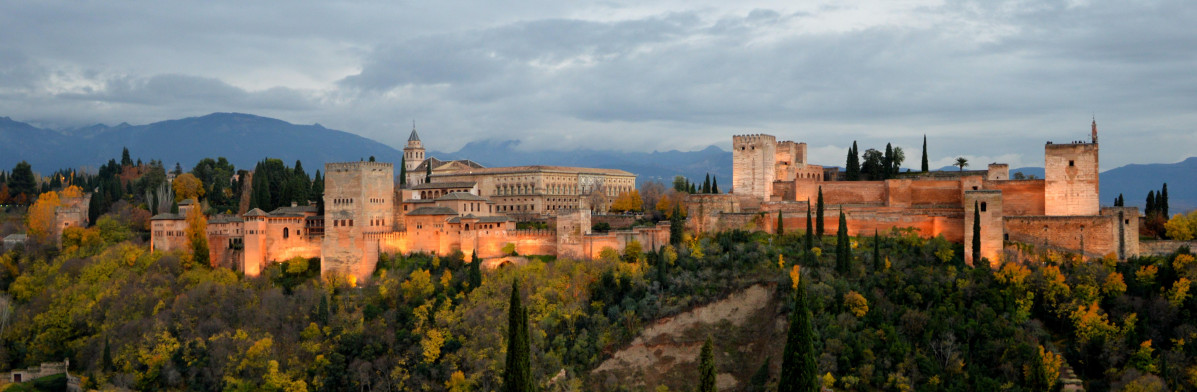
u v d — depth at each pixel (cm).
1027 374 16712
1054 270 19375
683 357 19750
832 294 19475
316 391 19012
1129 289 19462
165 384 19688
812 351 12738
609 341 19812
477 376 18250
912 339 18225
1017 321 18625
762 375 18488
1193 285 18925
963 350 17625
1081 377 17450
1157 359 17225
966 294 19512
